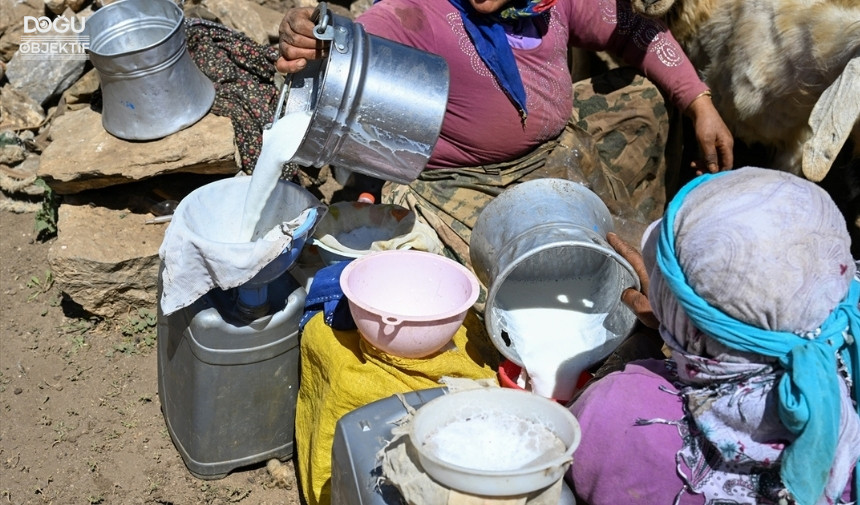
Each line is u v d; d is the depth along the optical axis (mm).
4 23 4574
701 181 2033
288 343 2891
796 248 1822
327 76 2678
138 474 3102
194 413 2924
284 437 3092
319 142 2795
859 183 4422
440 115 2789
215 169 3809
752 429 1923
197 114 3871
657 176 4184
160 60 3645
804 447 1825
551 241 2566
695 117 3885
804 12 3869
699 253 1872
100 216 3746
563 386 2656
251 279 2674
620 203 3898
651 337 2666
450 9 3328
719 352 1956
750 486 2000
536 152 3627
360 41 2723
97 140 3824
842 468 1901
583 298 2836
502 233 2818
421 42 3332
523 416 2080
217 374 2836
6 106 4438
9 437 3201
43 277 3900
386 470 1996
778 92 4098
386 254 2795
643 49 3877
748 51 4109
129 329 3631
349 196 4254
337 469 2322
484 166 3559
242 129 3945
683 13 4305
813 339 1860
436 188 3506
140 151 3736
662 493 2078
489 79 3359
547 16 3510
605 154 4023
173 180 3896
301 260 3188
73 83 4574
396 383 2639
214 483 3066
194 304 2762
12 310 3732
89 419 3293
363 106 2738
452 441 2016
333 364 2682
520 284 2861
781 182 1901
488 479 1816
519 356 2674
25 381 3420
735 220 1850
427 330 2539
